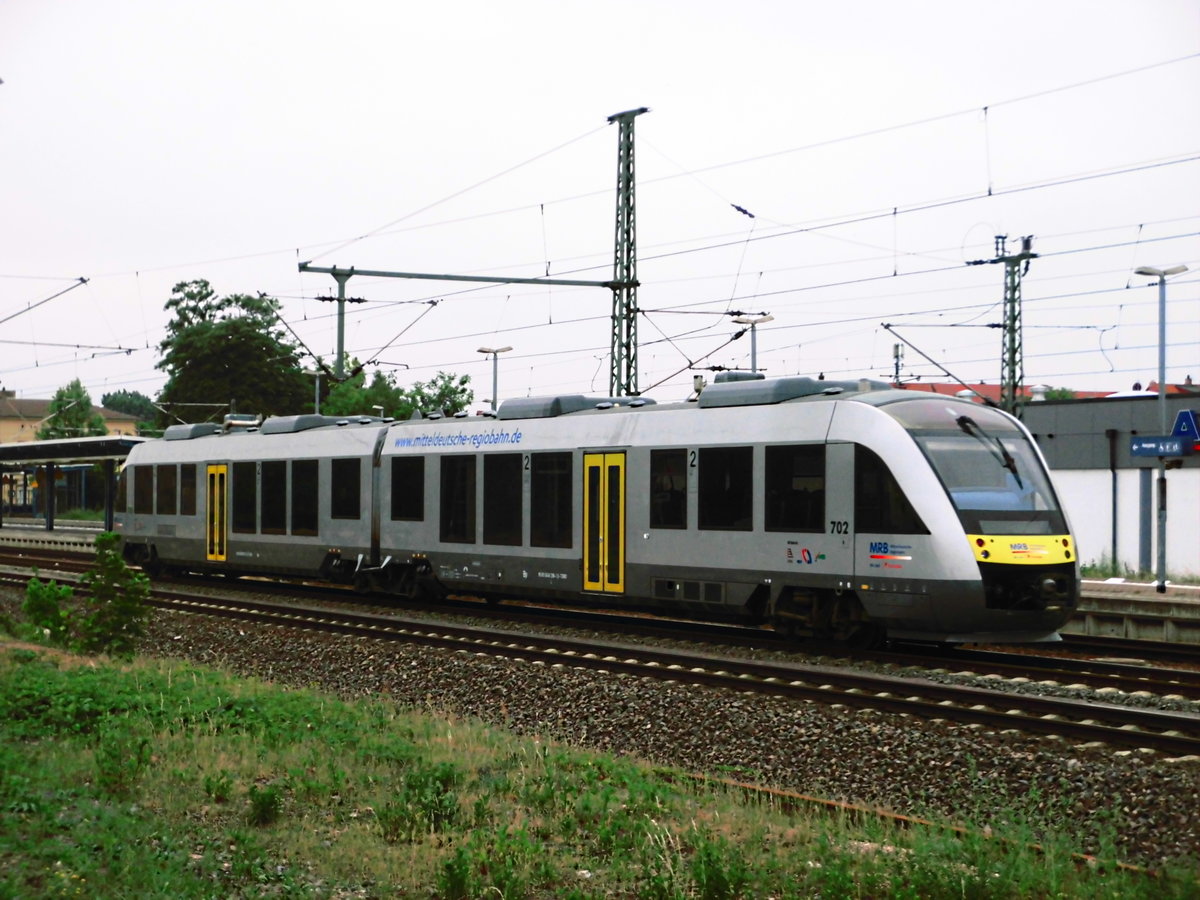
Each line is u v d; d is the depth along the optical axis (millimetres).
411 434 23203
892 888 7047
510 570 21016
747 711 12273
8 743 10078
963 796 9617
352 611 22578
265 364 73375
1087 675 14516
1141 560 38156
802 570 16766
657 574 18625
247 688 13211
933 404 16578
